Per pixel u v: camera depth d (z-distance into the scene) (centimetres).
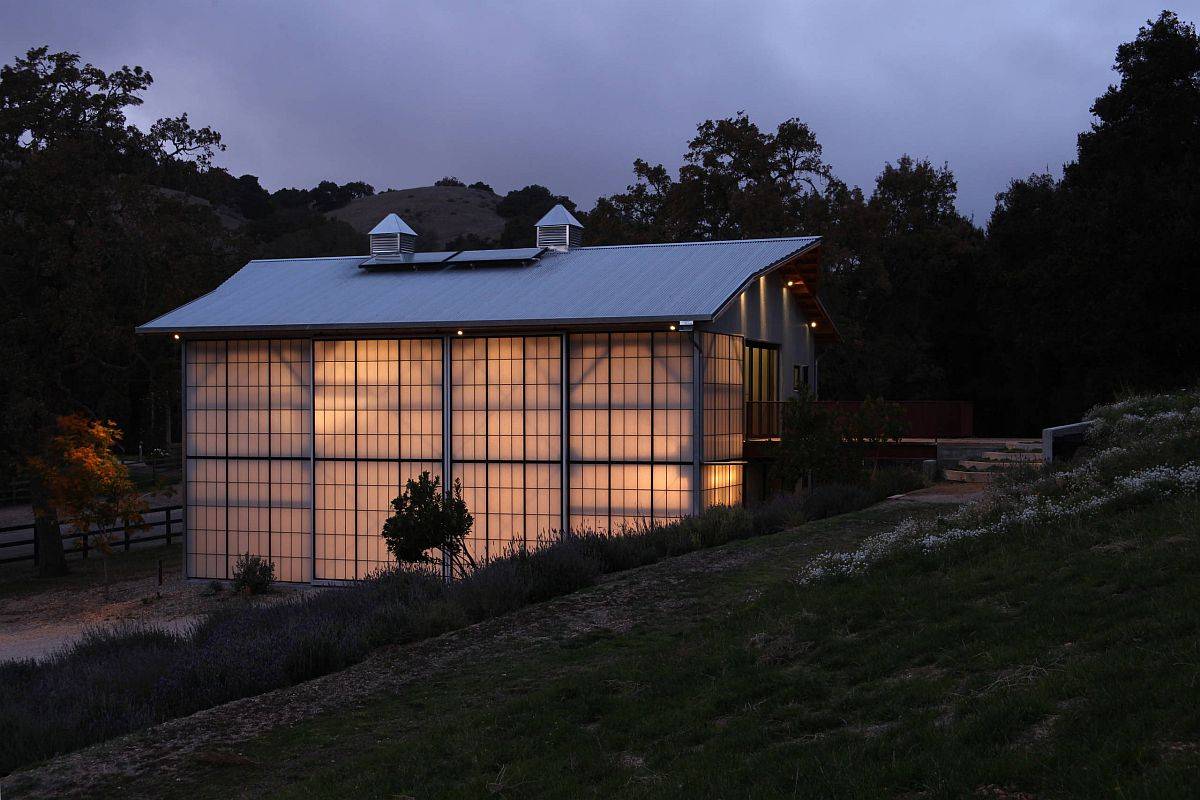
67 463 2748
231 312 2680
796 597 1048
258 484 2650
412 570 1800
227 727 909
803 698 740
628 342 2347
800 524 1858
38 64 3528
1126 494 1091
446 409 2478
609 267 2691
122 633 1655
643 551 1677
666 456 2317
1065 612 757
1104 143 3956
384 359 2536
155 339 3500
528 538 2411
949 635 782
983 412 5175
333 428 2578
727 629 998
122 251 3391
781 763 625
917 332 5091
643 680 873
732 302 2512
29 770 834
